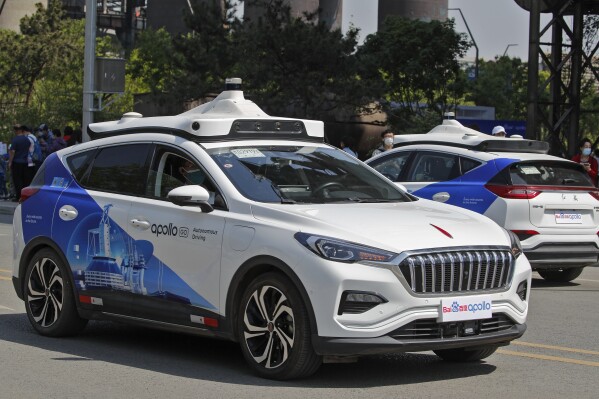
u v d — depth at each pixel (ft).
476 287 26.48
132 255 30.25
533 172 47.75
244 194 28.17
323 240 25.70
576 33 95.45
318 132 32.30
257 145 30.45
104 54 250.37
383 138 66.69
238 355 30.60
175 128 30.76
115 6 395.55
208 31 143.84
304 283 25.59
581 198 47.93
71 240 32.14
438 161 50.06
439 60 165.68
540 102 90.68
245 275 27.32
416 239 26.00
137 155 31.45
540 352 32.04
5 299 41.14
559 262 47.39
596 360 30.86
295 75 142.10
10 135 204.44
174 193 28.07
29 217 33.76
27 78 241.96
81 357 30.09
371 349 25.12
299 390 25.82
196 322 28.53
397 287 25.29
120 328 35.32
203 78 143.23
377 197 30.17
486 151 49.21
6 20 307.58
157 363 29.32
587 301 44.37
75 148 33.81
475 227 27.71
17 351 30.86
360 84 141.18
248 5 146.61
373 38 169.27
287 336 26.27
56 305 32.89
